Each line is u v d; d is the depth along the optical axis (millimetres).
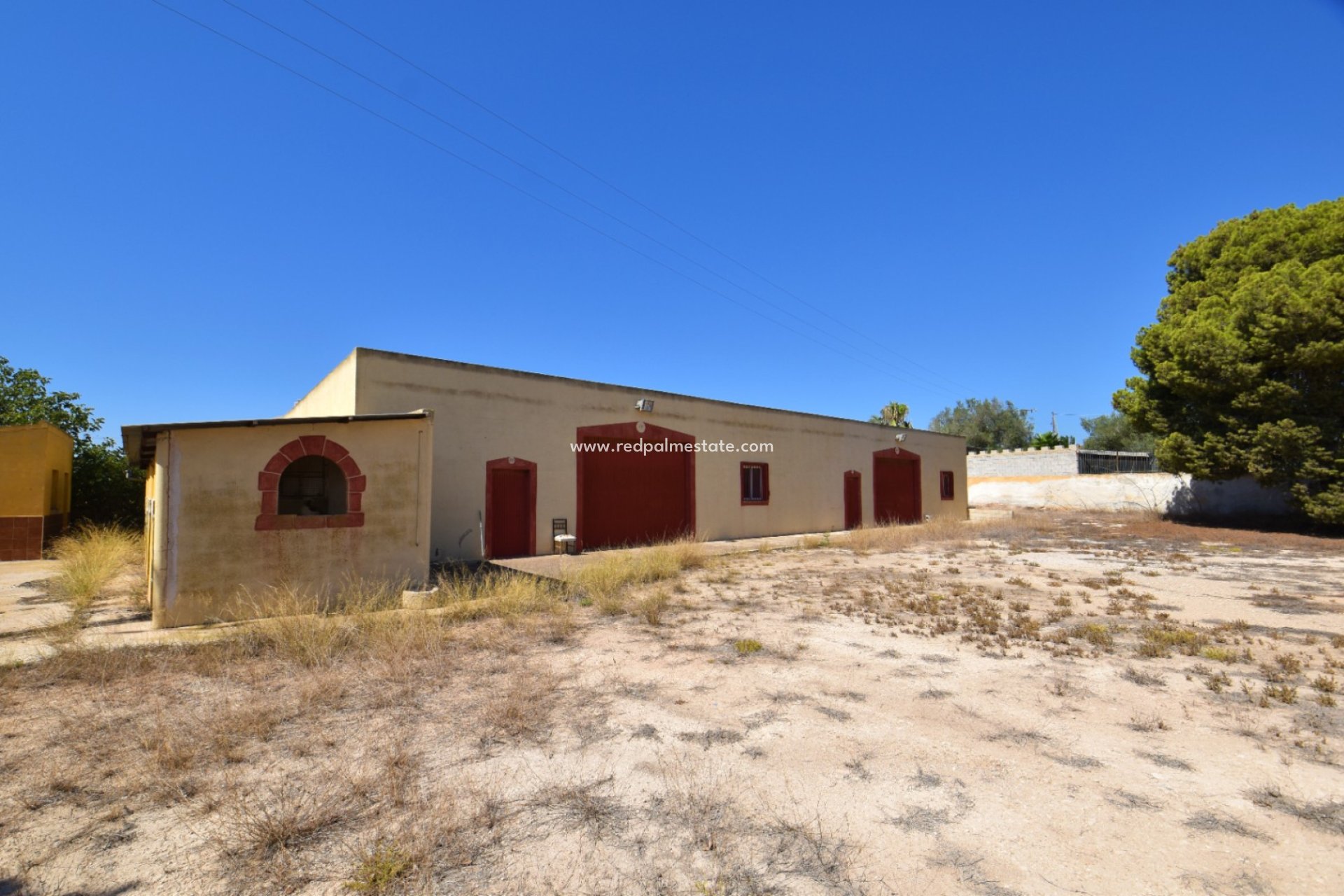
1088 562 12797
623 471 16594
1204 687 5105
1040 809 3309
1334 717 4445
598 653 6258
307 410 16625
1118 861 2857
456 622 7562
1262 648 6191
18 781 3711
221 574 8000
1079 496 29422
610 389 16391
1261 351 16906
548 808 3367
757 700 4941
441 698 5016
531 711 4695
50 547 16375
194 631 7312
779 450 20953
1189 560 12984
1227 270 19078
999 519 24453
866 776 3695
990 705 4793
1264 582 10250
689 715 4629
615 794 3498
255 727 4414
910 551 15125
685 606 8500
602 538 16016
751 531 19812
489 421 13914
